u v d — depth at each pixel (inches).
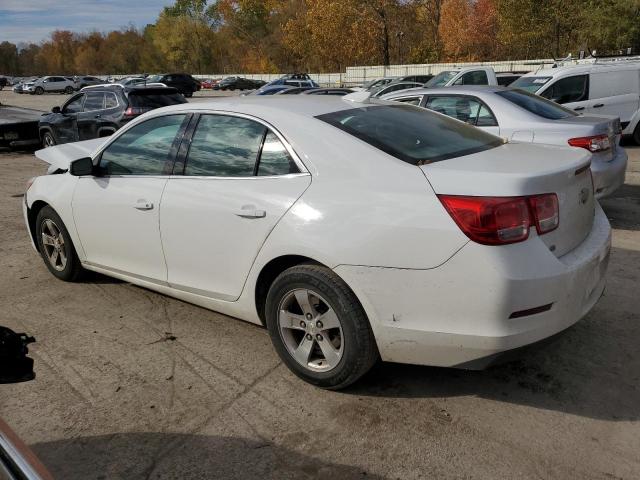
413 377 132.3
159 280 158.1
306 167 125.5
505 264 103.7
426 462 104.6
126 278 170.6
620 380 128.3
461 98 286.5
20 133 526.9
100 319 167.6
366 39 1840.6
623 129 457.7
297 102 144.2
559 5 1439.5
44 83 2107.5
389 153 119.8
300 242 120.4
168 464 106.5
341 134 125.2
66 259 189.8
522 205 105.7
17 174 438.3
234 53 3309.5
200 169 145.3
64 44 4785.9
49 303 179.8
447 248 106.3
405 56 2031.3
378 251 111.7
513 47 1653.5
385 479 100.8
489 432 112.2
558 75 450.3
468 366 111.5
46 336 157.8
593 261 118.3
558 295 108.7
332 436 112.7
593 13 1310.3
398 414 118.8
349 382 122.6
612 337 147.2
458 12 1894.7
